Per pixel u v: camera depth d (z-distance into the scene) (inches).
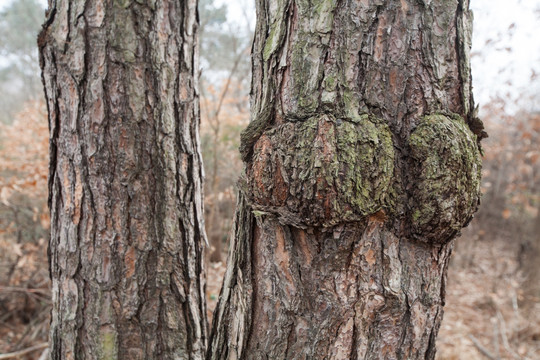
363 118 38.3
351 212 37.0
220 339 49.8
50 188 72.4
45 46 67.3
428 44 39.1
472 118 41.3
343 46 38.8
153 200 72.6
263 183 39.4
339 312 39.4
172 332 76.0
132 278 72.0
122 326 72.5
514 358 177.2
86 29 65.8
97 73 66.7
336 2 38.8
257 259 43.6
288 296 41.0
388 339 39.9
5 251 191.3
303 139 37.8
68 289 72.5
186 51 75.8
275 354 42.1
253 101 46.6
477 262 330.0
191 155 77.8
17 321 182.2
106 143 68.3
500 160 305.7
